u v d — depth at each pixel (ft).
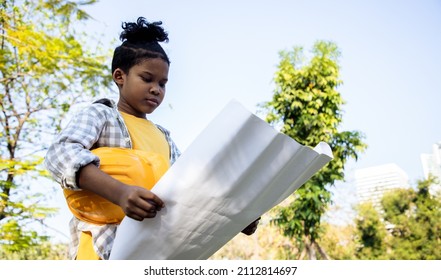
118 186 2.56
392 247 22.75
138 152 2.95
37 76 17.70
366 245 22.74
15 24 17.60
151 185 2.82
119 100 3.48
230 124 2.39
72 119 3.01
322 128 22.50
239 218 2.53
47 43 17.37
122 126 3.17
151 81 3.37
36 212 16.42
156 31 3.63
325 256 21.63
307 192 21.68
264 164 2.42
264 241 22.12
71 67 17.97
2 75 17.52
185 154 2.50
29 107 17.89
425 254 22.45
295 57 24.13
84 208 2.80
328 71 23.31
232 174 2.41
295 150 2.41
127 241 2.56
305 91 23.41
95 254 2.76
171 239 2.52
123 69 3.43
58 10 17.53
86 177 2.64
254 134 2.37
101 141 3.06
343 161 22.90
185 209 2.48
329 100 23.29
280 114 23.41
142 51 3.38
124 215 2.80
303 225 21.67
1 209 16.28
